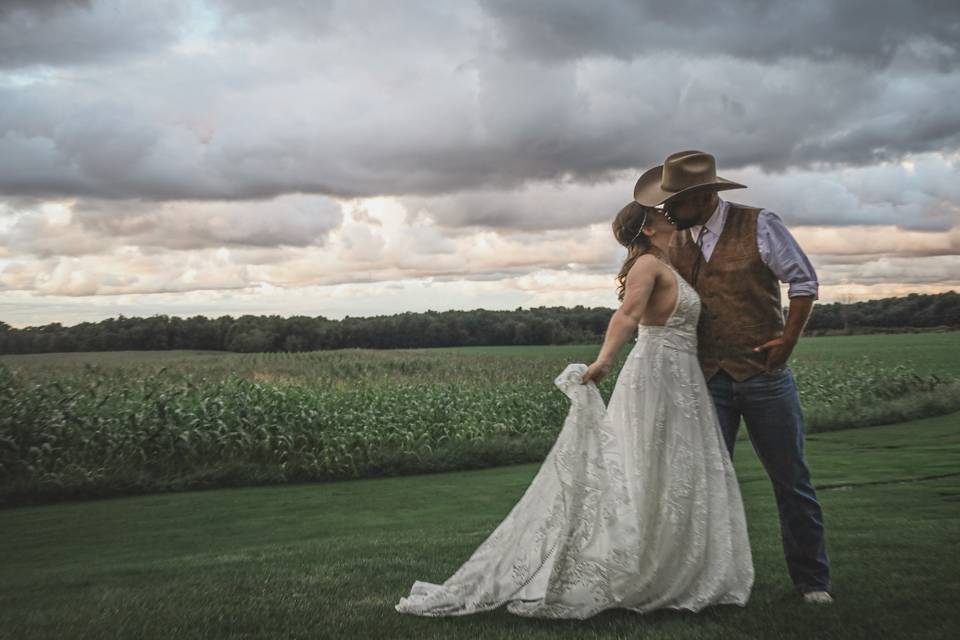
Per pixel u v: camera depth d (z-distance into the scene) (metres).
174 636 2.85
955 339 60.38
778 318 3.40
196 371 16.47
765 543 4.72
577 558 3.00
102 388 12.66
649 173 3.62
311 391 14.33
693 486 3.18
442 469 11.88
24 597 3.91
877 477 8.24
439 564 4.36
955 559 3.77
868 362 25.34
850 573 3.57
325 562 4.54
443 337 61.78
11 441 9.84
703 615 2.98
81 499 9.46
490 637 2.72
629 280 3.33
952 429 14.37
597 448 3.11
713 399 3.46
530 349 56.38
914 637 2.57
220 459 11.30
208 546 6.13
